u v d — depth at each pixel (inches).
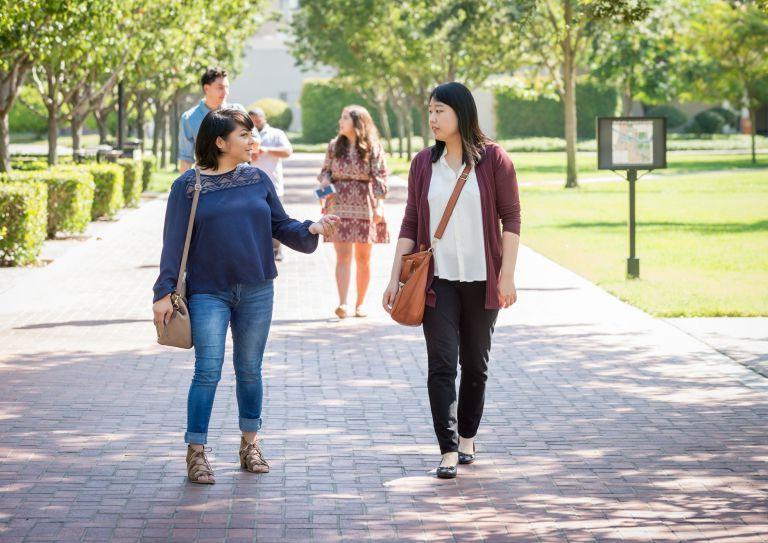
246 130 253.4
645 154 579.5
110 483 254.8
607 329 447.8
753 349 405.7
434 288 258.1
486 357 267.6
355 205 457.4
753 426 305.9
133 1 1018.7
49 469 264.5
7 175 719.7
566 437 295.4
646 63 1822.1
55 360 386.0
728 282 576.4
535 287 561.0
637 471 266.1
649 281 576.7
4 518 231.0
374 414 318.3
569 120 1373.0
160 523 229.1
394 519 233.0
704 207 1069.8
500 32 1391.5
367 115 457.1
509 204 258.5
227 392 341.4
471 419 270.8
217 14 1312.7
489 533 225.0
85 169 872.9
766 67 1984.5
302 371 372.8
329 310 490.0
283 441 290.5
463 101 256.7
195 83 1750.7
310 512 236.7
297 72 3415.4
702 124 2997.0
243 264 250.8
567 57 1358.3
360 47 1824.6
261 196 256.4
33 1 753.0
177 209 252.4
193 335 252.2
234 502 242.7
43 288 545.0
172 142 1961.1
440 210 257.8
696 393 343.9
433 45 1736.0
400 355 398.6
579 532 225.5
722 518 233.8
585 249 735.1
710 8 1993.1
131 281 570.3
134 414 315.9
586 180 1528.1
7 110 920.9
